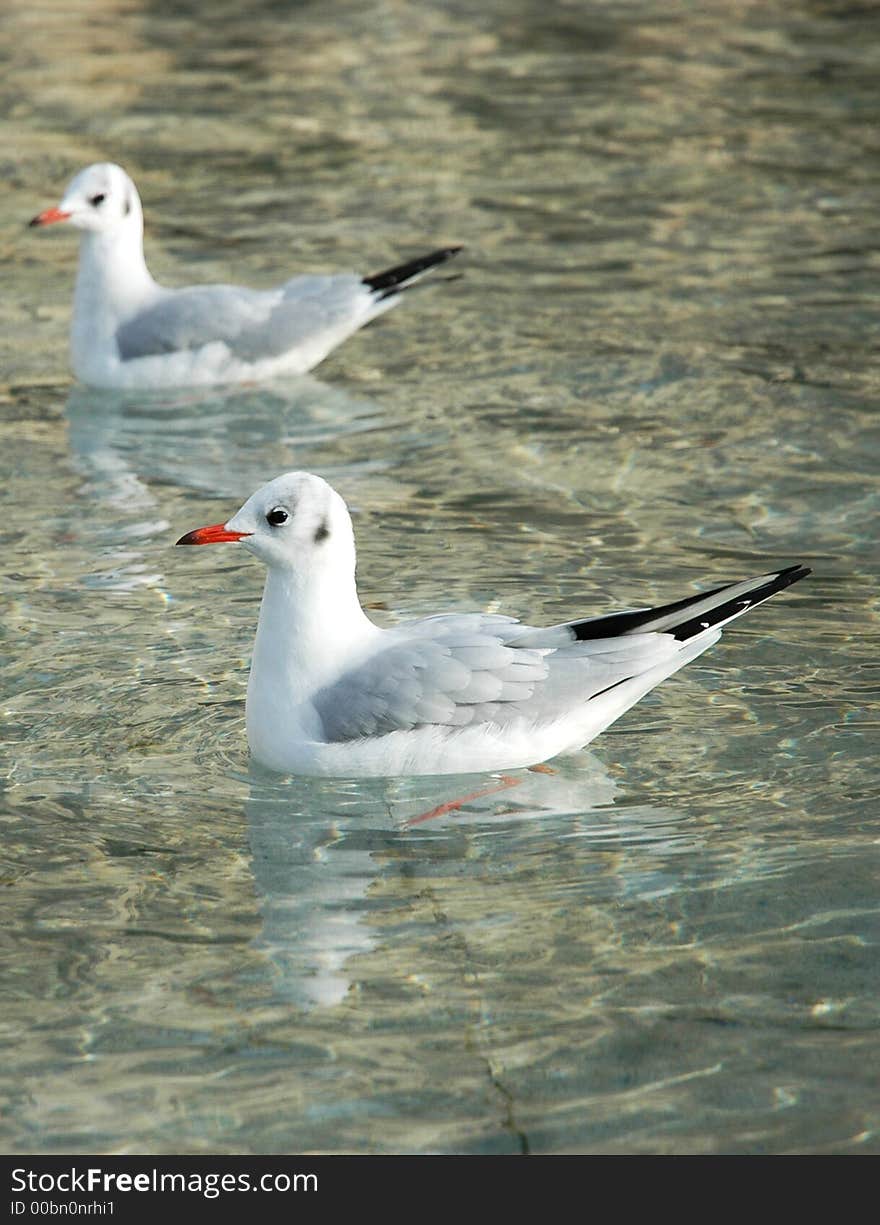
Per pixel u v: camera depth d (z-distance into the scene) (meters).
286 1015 8.98
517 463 16.41
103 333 18.53
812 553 14.31
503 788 11.20
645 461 16.34
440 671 11.12
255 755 11.54
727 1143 8.08
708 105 26.95
